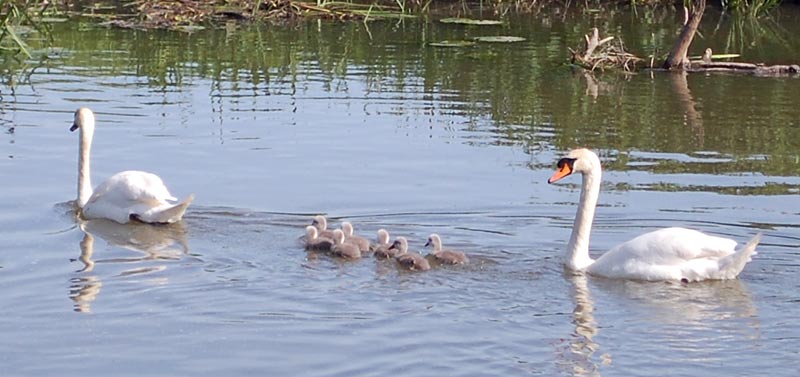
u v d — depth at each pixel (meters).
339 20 34.31
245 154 19.00
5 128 20.47
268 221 15.57
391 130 20.77
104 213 15.78
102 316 12.30
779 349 11.46
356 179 17.62
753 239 13.28
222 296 12.82
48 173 17.89
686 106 23.12
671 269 13.41
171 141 19.78
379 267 13.77
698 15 27.17
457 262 13.81
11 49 28.59
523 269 13.82
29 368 11.09
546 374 10.91
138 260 14.02
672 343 11.62
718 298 12.88
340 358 11.28
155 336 11.80
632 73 26.89
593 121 21.78
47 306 12.55
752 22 34.47
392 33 31.91
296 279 13.33
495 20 34.31
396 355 11.34
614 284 13.38
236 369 11.05
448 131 20.77
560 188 17.28
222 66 26.80
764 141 20.28
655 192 17.08
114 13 34.97
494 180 17.66
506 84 25.09
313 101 23.05
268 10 35.12
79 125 16.39
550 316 12.34
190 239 14.79
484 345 11.56
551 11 36.44
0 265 13.83
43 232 15.19
